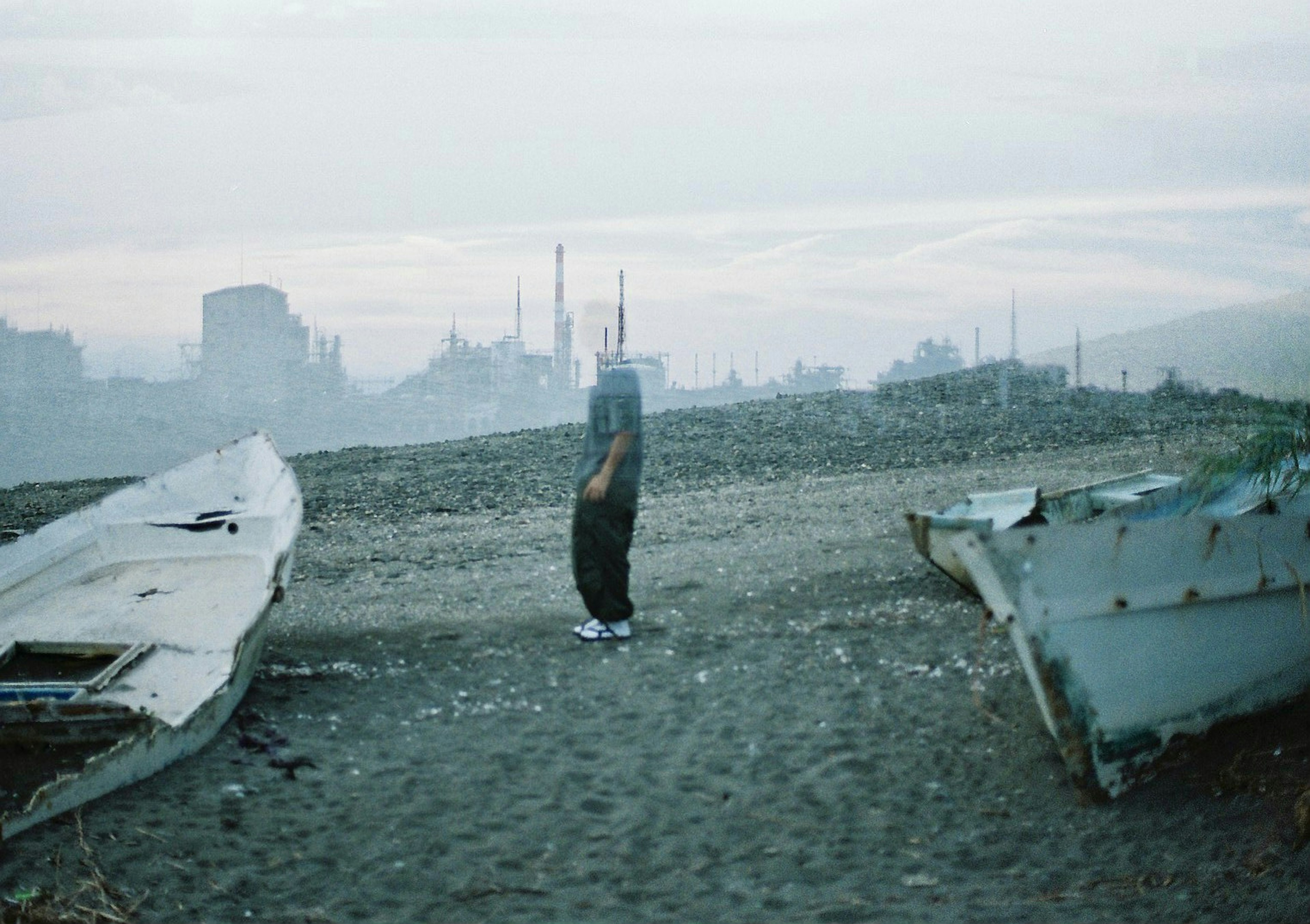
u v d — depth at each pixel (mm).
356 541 12000
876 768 5129
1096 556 4637
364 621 8109
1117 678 4688
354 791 5109
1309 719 5164
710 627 7434
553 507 13891
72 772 5145
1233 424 17703
